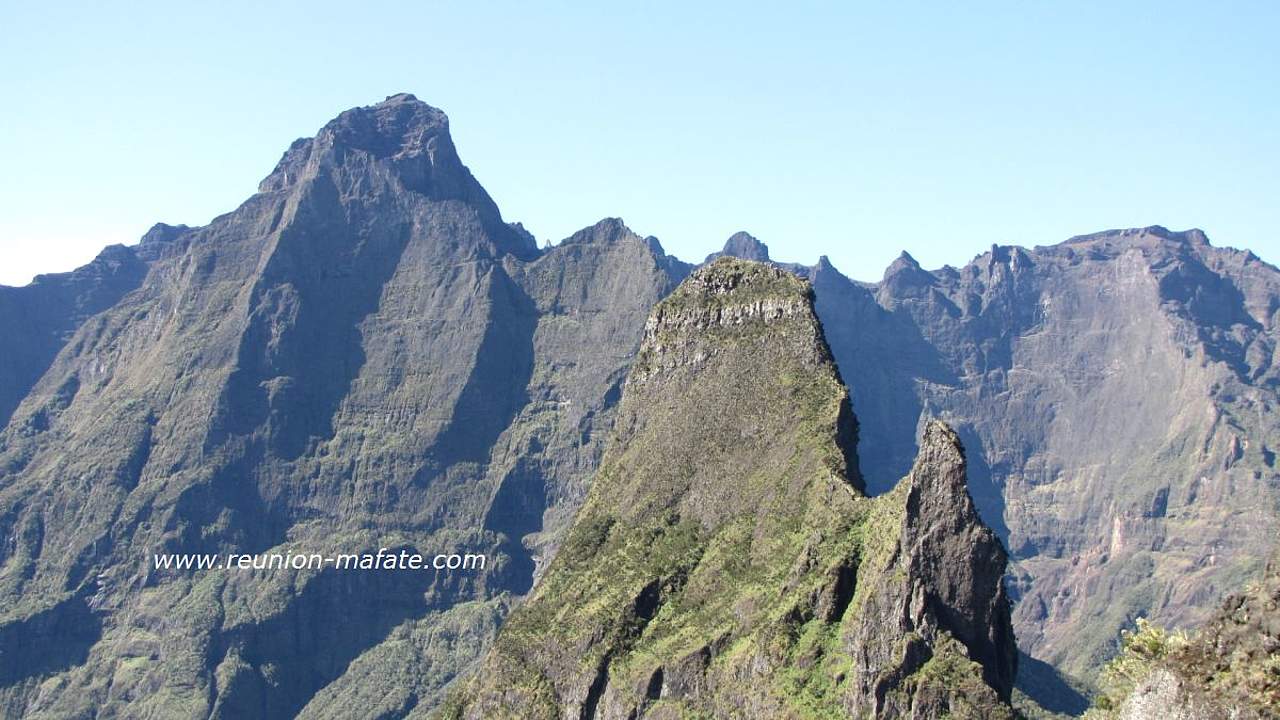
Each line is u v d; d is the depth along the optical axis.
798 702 162.62
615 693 193.62
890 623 155.50
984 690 146.75
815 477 196.62
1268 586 90.38
